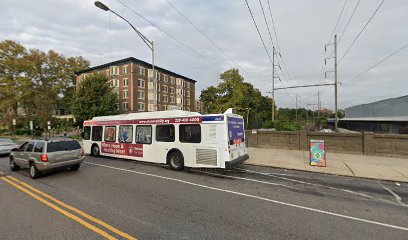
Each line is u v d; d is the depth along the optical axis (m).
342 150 13.62
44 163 8.12
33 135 39.25
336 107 21.20
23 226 4.36
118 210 5.16
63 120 46.59
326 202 5.84
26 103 45.06
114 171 9.55
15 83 43.16
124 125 12.16
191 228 4.28
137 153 11.43
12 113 46.50
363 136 13.01
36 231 4.15
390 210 5.31
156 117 10.73
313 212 5.14
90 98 33.62
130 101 44.41
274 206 5.51
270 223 4.54
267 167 10.54
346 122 53.16
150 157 10.84
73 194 6.35
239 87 38.34
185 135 9.66
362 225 4.49
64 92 51.22
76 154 9.25
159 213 5.00
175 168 9.80
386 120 26.86
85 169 9.98
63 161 8.73
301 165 10.57
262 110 65.44
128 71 44.94
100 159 12.84
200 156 9.19
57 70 48.97
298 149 15.24
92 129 14.09
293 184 7.60
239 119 10.01
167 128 10.30
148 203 5.63
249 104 45.88
